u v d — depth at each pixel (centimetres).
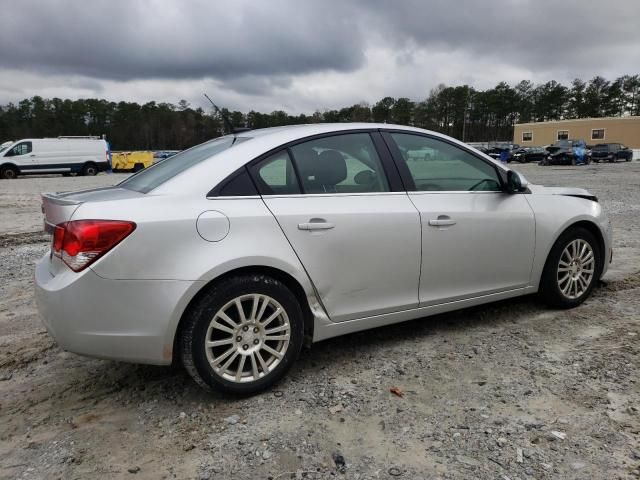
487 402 286
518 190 392
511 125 10725
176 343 287
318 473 231
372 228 330
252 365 297
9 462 246
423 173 367
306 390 308
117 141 10156
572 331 383
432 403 288
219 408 291
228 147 322
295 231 305
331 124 353
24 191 1839
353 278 328
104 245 264
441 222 357
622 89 10112
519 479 221
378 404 289
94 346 269
